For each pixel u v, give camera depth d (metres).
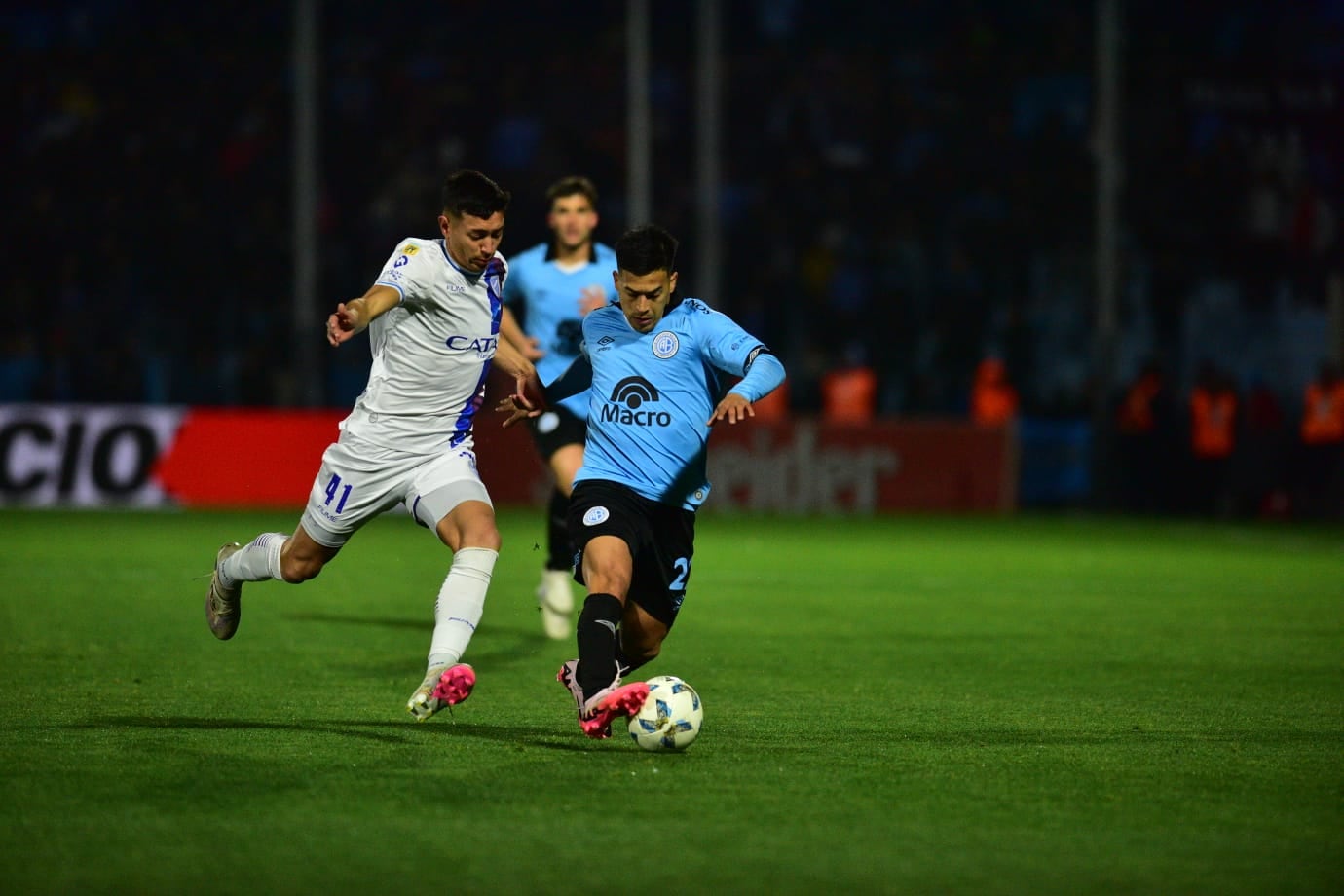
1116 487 84.50
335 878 14.91
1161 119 96.81
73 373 84.19
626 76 102.06
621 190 98.44
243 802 17.88
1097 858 15.95
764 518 74.88
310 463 76.38
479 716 23.95
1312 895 14.80
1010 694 26.67
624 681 23.61
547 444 33.97
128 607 37.78
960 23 104.19
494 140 98.69
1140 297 91.38
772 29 105.31
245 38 99.25
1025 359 88.62
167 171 94.00
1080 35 101.06
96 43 98.88
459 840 16.28
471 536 22.48
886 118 99.75
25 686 26.34
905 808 17.92
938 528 69.81
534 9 104.62
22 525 63.59
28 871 15.13
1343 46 96.44
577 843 16.22
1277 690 27.45
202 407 84.62
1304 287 89.94
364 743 21.44
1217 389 82.69
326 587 43.50
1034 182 96.00
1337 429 81.56
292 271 92.19
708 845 16.20
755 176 98.94
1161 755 21.31
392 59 101.94
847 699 26.02
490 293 22.94
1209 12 98.88
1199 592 44.53
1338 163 90.81
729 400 20.64
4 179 92.81
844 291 93.69
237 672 28.22
